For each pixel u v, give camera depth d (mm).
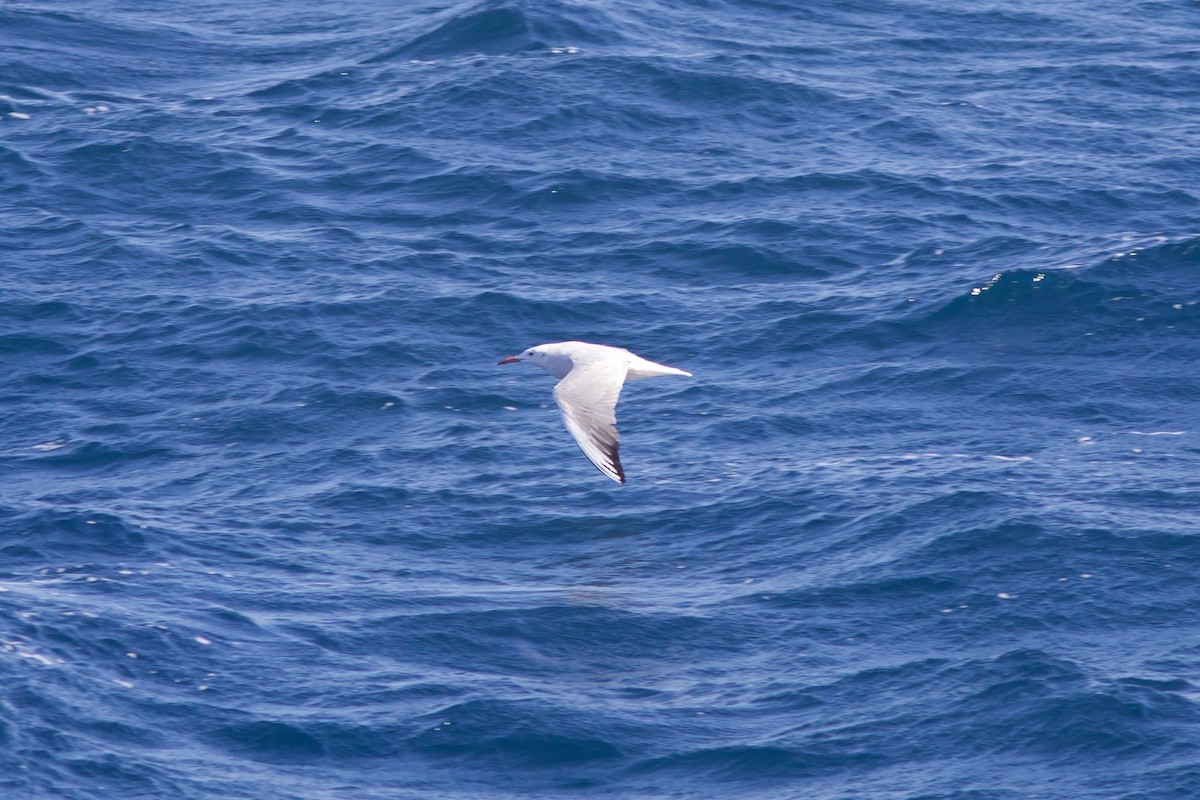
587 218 131375
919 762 62938
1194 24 191000
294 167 142375
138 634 72000
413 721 66188
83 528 83750
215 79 171375
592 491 89438
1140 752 62250
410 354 108000
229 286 118875
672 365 106625
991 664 68750
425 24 182625
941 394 100375
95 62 175250
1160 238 120625
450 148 144875
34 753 62719
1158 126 153375
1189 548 77938
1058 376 101938
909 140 148250
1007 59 176125
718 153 144500
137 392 103812
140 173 140625
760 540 82688
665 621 74562
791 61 170125
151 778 62062
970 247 123312
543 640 73188
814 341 109000
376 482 91188
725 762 63625
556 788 62531
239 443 97000
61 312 114688
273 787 61969
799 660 70875
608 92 155625
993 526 80562
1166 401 98562
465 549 83562
